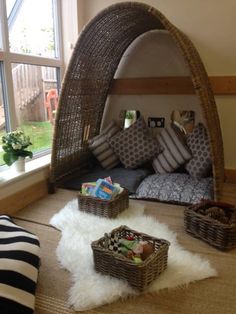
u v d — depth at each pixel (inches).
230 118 112.5
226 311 49.9
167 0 111.8
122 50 119.6
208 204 78.7
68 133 107.7
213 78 111.0
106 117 131.3
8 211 86.1
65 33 120.9
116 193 84.7
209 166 103.9
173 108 121.1
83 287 54.5
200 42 111.2
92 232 73.9
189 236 74.0
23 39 99.5
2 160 92.6
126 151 116.8
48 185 103.7
